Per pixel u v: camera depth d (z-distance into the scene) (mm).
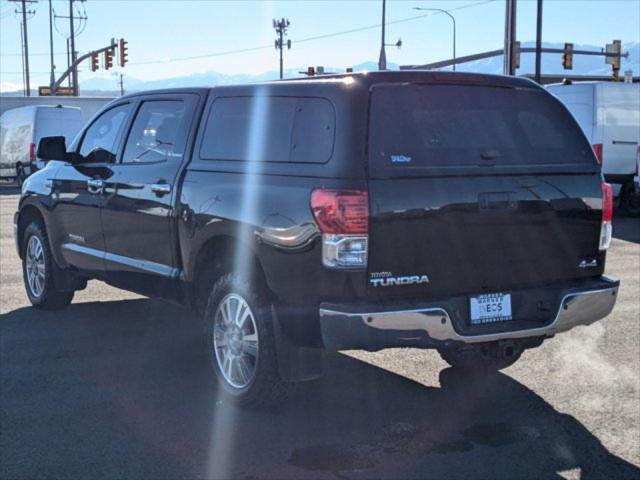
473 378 5723
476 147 4660
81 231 6789
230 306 5090
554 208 4793
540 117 5031
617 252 11562
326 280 4328
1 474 4125
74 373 5742
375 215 4266
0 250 11516
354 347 4336
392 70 4668
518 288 4727
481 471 4215
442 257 4457
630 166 16062
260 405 4969
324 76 4828
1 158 27562
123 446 4484
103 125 6758
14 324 7141
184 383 5551
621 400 5281
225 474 4145
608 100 15820
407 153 4426
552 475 4172
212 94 5504
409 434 4711
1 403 5125
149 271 5863
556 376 5777
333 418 4949
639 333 6941
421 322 4320
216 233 5031
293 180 4570
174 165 5602
